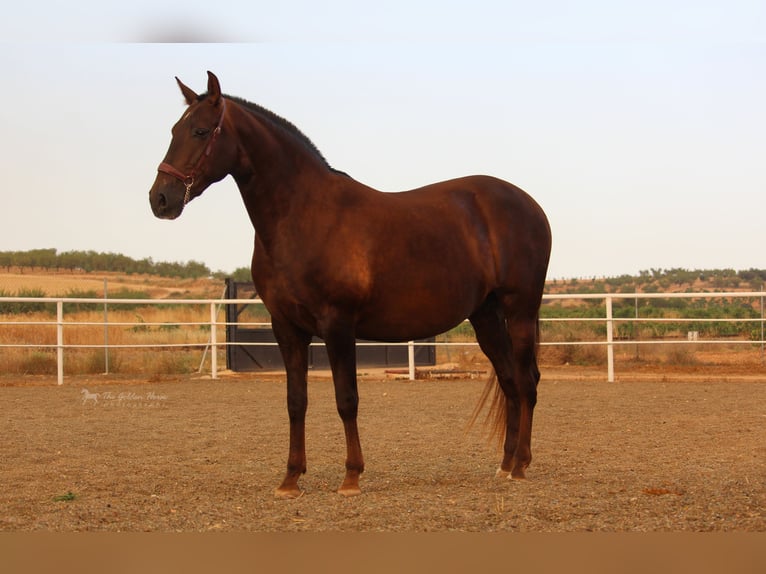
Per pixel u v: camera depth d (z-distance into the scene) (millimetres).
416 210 5707
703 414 9188
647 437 7723
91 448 7332
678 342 12758
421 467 6438
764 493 5195
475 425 8703
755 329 21453
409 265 5523
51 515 4832
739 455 6688
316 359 15656
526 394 6047
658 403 10188
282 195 5375
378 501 5172
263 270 5496
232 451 7199
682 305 37438
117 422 8992
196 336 21438
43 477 6027
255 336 15586
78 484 5773
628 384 12523
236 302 13648
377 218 5500
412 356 13719
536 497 5207
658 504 4938
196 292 46344
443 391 11984
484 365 16359
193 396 11492
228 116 5336
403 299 5535
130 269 61094
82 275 56594
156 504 5137
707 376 13758
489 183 6199
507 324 6191
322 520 4703
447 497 5270
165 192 5191
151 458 6852
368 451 7203
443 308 5691
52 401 10922
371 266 5398
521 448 5961
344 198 5488
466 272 5793
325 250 5309
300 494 5406
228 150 5320
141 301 13359
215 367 13938
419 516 4742
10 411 9914
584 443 7441
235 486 5723
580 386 12258
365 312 5488
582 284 61312
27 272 56906
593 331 22484
